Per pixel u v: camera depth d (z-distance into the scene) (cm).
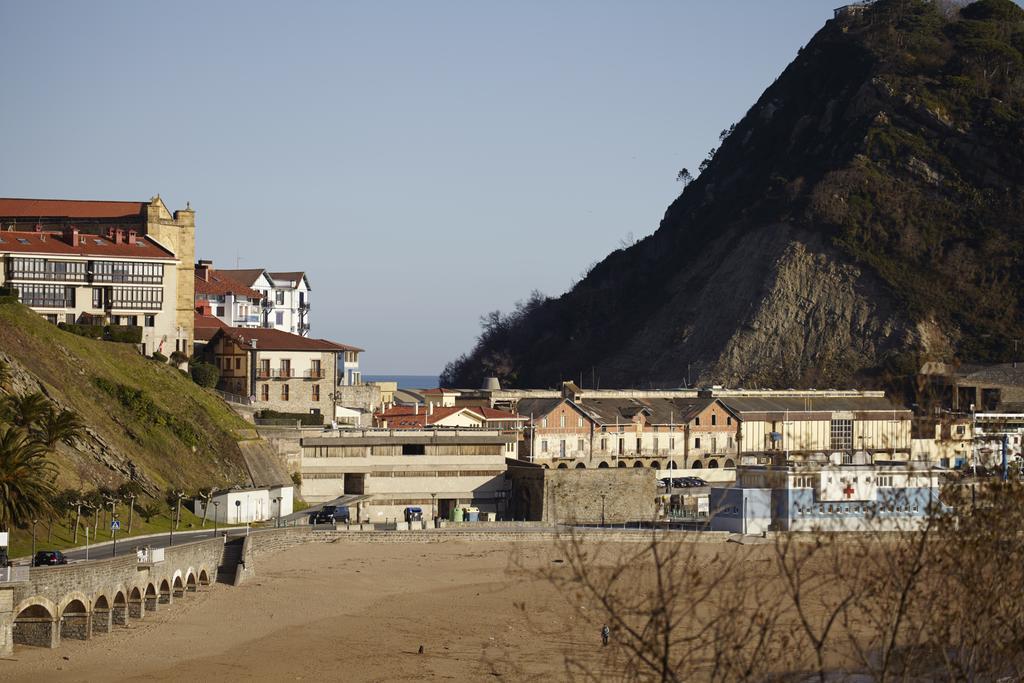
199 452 15100
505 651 9994
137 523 12900
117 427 14262
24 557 10594
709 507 15675
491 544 14762
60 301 16525
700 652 7356
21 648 9112
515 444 19238
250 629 10562
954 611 5591
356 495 17112
